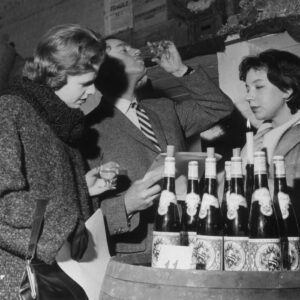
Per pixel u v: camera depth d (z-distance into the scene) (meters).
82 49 1.39
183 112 1.99
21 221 1.20
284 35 1.80
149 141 1.79
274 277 0.94
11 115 1.29
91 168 1.75
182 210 1.37
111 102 1.89
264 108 1.83
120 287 1.04
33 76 1.42
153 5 2.35
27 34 3.12
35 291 1.20
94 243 1.39
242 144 1.89
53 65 1.38
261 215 1.12
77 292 1.27
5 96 1.34
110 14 2.59
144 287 0.99
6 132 1.25
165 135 1.87
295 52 1.76
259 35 1.86
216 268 1.09
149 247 1.72
